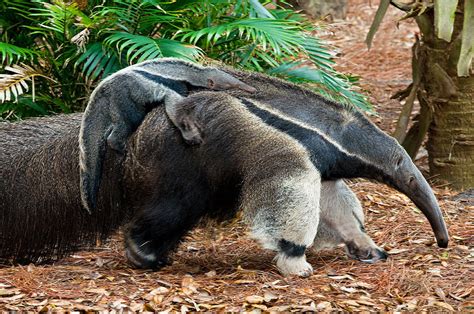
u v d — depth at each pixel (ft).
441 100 34.06
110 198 24.12
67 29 29.89
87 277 23.38
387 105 46.09
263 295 22.00
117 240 27.71
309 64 40.42
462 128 33.91
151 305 21.16
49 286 22.50
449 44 33.58
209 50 31.32
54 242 24.54
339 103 23.77
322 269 24.43
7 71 31.19
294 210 22.43
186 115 22.98
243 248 27.14
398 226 28.60
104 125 23.43
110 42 27.96
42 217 24.23
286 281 23.07
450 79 33.71
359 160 23.52
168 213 23.48
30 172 24.12
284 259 23.34
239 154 22.79
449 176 34.50
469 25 29.48
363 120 23.89
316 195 22.72
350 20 61.41
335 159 23.18
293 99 23.15
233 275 23.75
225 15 31.91
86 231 24.49
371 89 48.73
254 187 22.74
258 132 22.65
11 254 24.63
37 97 30.50
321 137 22.86
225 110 22.90
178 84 23.49
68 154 24.03
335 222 25.43
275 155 22.50
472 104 33.71
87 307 20.94
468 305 21.63
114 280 23.20
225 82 23.32
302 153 22.53
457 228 28.30
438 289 22.56
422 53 34.50
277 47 28.14
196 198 23.45
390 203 31.17
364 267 24.62
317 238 25.70
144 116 23.45
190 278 22.98
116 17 29.50
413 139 35.78
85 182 23.38
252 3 30.50
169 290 22.24
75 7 29.25
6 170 24.09
